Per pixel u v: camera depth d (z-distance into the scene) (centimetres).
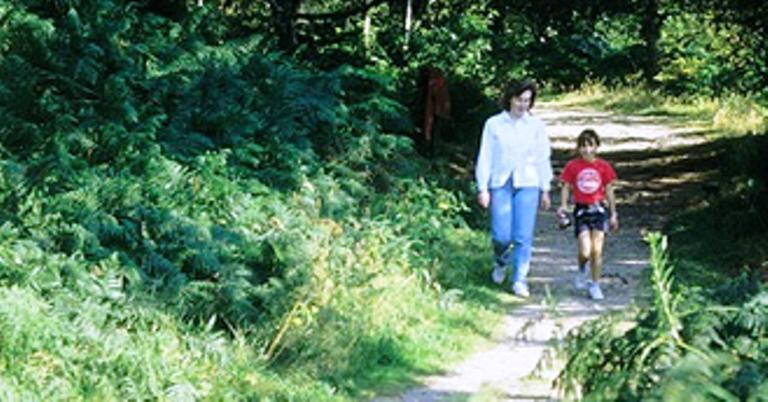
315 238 999
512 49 3102
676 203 1836
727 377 437
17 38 1200
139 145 1077
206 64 1388
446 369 881
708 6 2264
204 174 1075
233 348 816
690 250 1417
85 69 1156
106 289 809
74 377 696
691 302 529
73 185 958
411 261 1126
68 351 707
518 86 1171
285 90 1355
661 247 500
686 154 2431
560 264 1346
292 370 818
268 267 959
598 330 523
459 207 1469
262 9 2177
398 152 1633
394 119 1659
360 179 1377
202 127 1242
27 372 675
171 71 1330
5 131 1051
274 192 1134
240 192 1064
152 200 985
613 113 3700
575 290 1202
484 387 445
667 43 4075
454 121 2423
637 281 1248
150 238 921
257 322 867
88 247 869
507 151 1177
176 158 1125
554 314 693
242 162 1220
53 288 779
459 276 1188
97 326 756
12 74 1121
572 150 2728
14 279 768
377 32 2481
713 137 2794
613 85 4228
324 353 843
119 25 1270
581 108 3888
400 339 922
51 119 1096
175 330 807
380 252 1080
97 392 686
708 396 422
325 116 1350
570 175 1180
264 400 732
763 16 2061
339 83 1432
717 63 3609
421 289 1082
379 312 942
